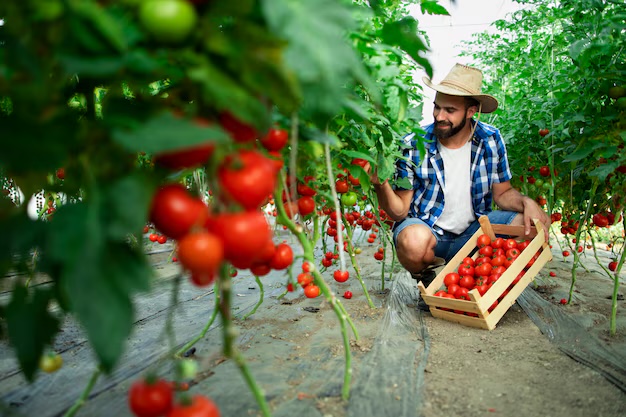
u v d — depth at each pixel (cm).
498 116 527
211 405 107
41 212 309
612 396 182
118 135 78
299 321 282
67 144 87
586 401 178
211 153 96
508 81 579
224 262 116
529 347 239
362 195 322
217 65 92
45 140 85
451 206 341
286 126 130
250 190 95
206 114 103
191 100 125
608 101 266
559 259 504
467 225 351
